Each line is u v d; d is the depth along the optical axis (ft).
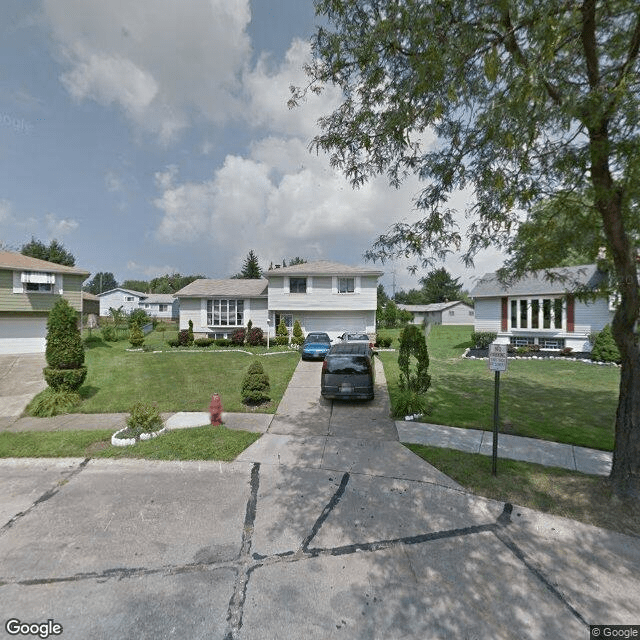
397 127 12.25
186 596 8.79
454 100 10.35
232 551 10.53
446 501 13.28
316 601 8.59
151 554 10.39
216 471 16.07
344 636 7.59
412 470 15.96
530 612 8.18
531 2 9.18
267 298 76.89
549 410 25.03
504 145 10.95
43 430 21.72
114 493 14.08
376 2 10.80
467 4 9.98
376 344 69.77
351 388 26.73
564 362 47.55
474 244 16.21
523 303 62.18
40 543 10.90
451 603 8.48
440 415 23.95
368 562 9.98
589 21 10.03
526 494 13.58
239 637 7.60
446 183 14.23
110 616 8.20
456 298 184.85
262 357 51.98
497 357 15.23
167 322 152.35
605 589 8.87
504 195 13.52
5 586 9.13
